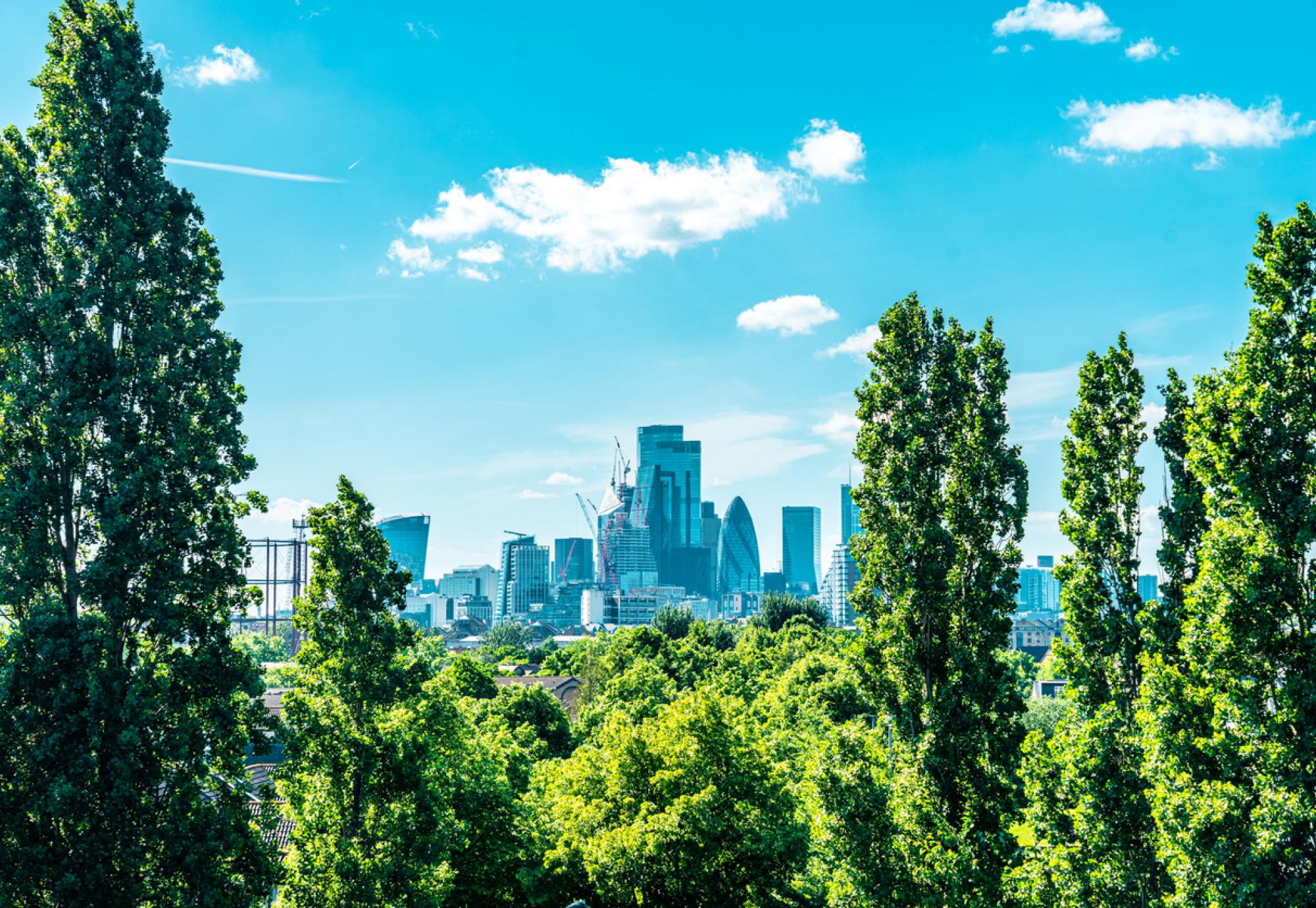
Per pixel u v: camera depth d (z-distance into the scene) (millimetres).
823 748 30766
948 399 33281
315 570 30516
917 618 32031
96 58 29734
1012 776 30203
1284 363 20031
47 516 27781
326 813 29297
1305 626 19391
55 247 29047
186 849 26250
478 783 39219
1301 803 18281
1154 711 22094
